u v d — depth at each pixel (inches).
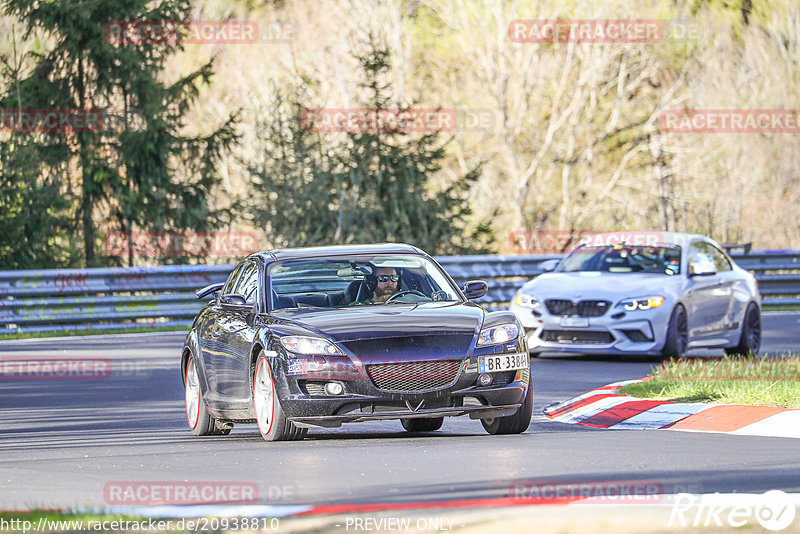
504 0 6594.5
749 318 2583.7
